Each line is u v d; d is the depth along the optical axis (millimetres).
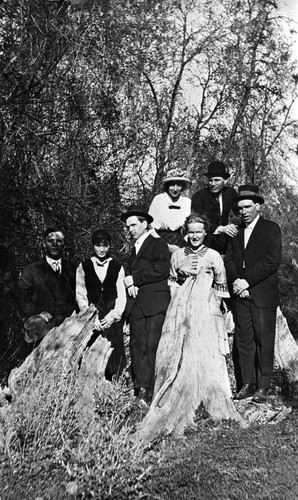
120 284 8227
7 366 10602
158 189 16703
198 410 7246
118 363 8227
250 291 8219
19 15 10836
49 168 12602
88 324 6973
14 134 11391
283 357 9031
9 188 11445
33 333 7785
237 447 6340
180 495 4984
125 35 14836
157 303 8234
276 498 4961
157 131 18391
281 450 6223
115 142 14875
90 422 6141
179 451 6227
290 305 24250
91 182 14211
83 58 12695
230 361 9359
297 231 24766
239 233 8422
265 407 7996
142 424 6746
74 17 12594
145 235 8469
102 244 8203
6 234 11336
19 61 10906
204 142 21172
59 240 8078
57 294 8023
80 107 13148
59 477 5121
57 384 6367
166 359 7289
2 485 4852
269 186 22938
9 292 11133
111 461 5340
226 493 5039
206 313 7434
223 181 9242
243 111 21250
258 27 19734
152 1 16328
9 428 5465
